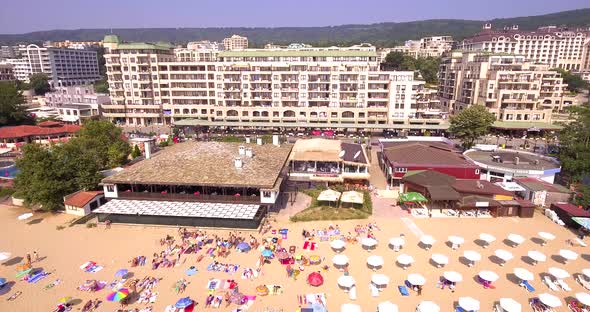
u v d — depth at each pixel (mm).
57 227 66000
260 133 144375
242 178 68875
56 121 156000
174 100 164125
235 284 48500
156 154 84250
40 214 72250
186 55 183500
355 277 50750
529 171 83500
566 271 52031
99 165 86500
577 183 84188
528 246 59531
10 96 147000
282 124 141250
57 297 46531
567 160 86625
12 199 78625
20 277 50719
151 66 162250
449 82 183750
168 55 173125
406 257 52156
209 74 159000
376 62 151625
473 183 78188
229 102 158625
